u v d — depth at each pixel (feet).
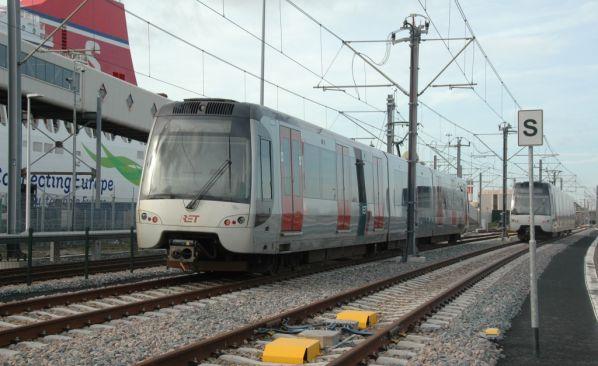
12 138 70.44
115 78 157.69
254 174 48.19
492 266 70.13
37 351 25.36
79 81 145.28
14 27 70.44
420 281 58.59
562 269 72.13
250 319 34.86
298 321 34.19
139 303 35.70
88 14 191.11
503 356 27.45
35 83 135.13
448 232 125.80
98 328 30.68
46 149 146.10
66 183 150.82
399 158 92.48
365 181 74.08
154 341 27.94
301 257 61.52
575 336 31.99
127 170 172.76
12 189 69.92
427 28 80.48
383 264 75.92
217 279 53.72
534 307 27.99
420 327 33.45
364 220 73.10
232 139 48.52
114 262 69.00
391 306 42.22
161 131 49.83
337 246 65.62
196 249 47.96
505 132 160.25
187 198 47.65
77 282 49.65
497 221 312.91
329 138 63.67
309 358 25.45
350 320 33.32
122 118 160.35
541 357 27.30
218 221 47.14
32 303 35.76
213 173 47.98
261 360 25.35
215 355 25.31
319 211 59.52
